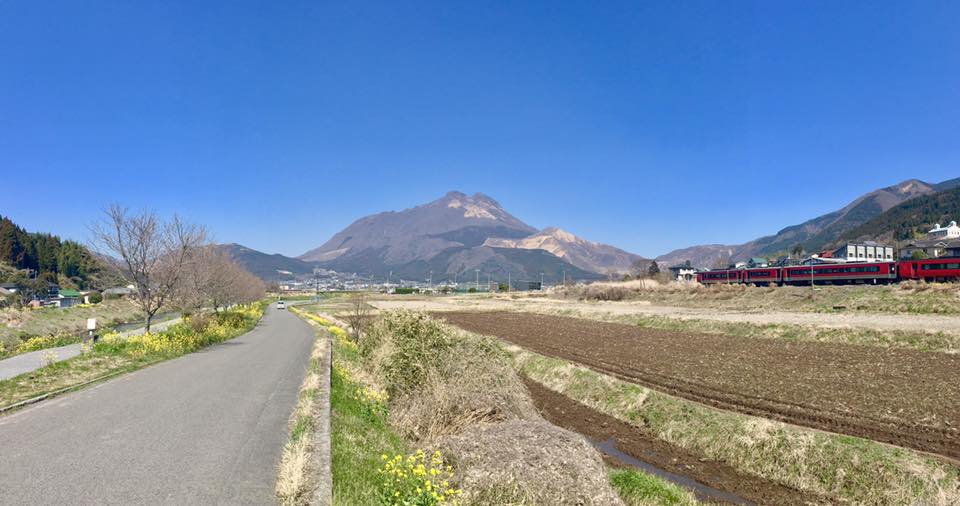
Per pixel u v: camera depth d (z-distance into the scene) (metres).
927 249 98.62
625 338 32.19
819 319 34.44
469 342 13.29
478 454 7.52
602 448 13.56
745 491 10.89
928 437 11.85
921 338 23.23
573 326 41.25
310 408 9.80
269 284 199.62
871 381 17.11
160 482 6.29
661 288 81.25
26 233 104.88
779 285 74.06
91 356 16.58
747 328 31.20
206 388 12.59
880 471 10.26
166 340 20.47
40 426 8.86
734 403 15.65
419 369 12.54
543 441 7.84
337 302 104.19
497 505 6.55
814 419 13.64
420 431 10.28
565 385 19.56
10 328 37.47
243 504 5.68
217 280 38.09
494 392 10.90
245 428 8.86
